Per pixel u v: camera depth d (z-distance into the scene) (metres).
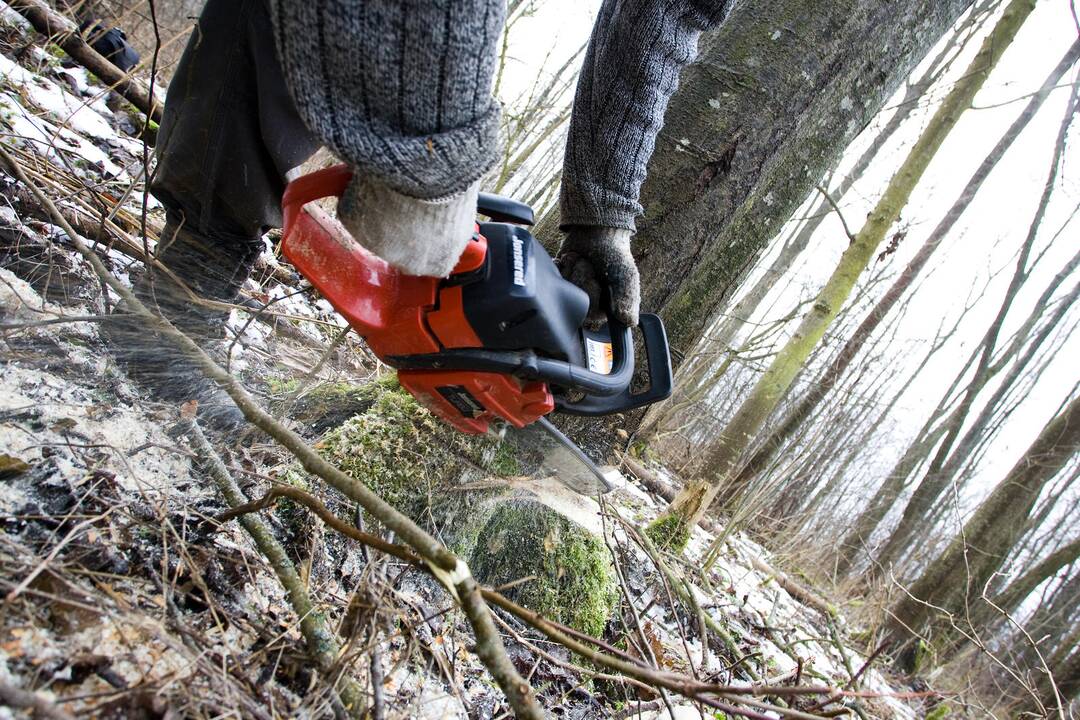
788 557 6.51
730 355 5.98
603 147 1.32
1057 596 10.23
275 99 1.27
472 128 0.89
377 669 1.05
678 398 6.68
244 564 1.21
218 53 1.25
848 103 2.22
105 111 2.99
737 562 4.71
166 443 1.36
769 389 6.76
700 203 2.00
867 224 6.89
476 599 1.00
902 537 9.02
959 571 7.27
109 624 0.90
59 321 1.31
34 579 0.89
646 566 2.39
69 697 0.73
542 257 1.29
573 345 1.35
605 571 2.03
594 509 2.20
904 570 10.59
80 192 1.92
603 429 2.27
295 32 0.77
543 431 1.67
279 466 1.53
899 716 3.54
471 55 0.82
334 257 1.18
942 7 2.11
